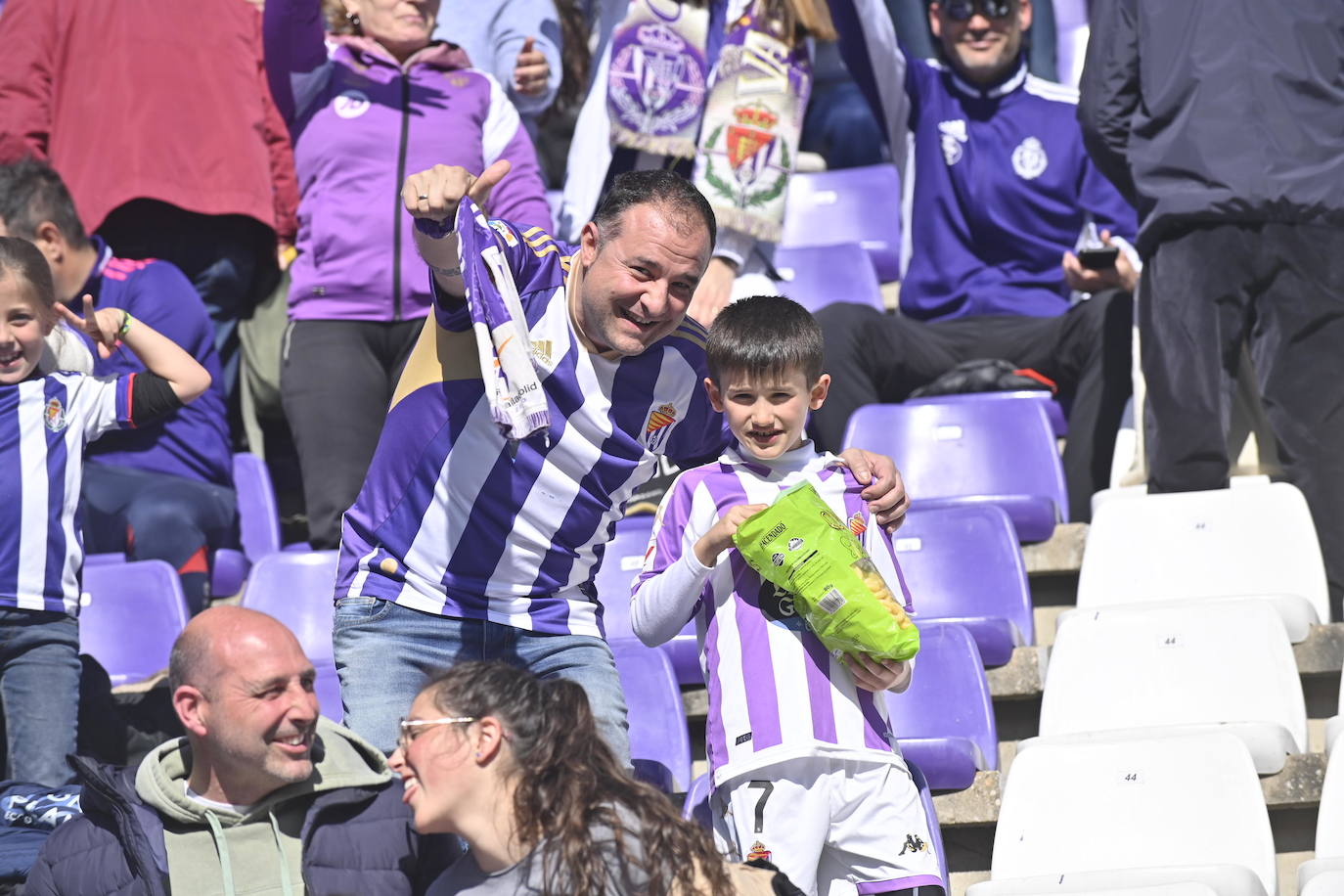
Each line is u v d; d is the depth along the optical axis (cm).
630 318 720
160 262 1265
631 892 582
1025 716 998
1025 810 831
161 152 1326
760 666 740
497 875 600
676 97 1319
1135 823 812
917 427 1219
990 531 1064
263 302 1373
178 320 1241
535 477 756
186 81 1343
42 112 1348
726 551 762
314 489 1203
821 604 710
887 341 1338
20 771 898
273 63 1262
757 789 728
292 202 1381
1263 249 1086
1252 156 1089
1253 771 804
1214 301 1091
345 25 1372
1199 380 1086
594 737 614
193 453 1234
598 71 1386
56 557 927
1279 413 1093
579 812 591
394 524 770
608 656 796
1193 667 916
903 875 728
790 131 1327
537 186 1309
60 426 940
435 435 757
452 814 604
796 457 776
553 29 1503
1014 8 1404
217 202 1330
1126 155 1157
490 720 604
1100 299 1283
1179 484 1095
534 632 780
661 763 902
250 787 720
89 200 1319
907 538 1075
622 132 1318
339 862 704
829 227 1644
